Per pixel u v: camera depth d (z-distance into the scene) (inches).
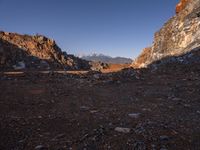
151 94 577.9
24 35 2421.3
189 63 1055.0
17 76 903.1
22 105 450.9
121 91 619.8
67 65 2431.1
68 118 369.4
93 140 281.4
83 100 505.7
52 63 2263.8
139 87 677.3
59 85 699.4
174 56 1338.6
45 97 527.5
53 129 321.4
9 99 496.4
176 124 344.5
